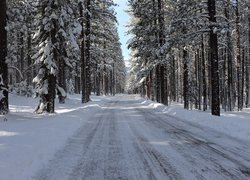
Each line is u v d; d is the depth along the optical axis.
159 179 7.45
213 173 7.88
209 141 12.17
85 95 39.41
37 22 22.28
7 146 10.07
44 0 21.78
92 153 10.25
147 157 9.68
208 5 21.12
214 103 20.89
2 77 18.12
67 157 9.66
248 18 37.47
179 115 22.28
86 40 38.22
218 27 20.73
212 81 21.00
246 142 11.84
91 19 38.75
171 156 9.77
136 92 147.25
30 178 7.49
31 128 14.12
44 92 22.25
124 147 11.20
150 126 16.83
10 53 35.97
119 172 8.08
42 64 22.45
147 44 36.53
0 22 17.95
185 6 24.39
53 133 13.18
